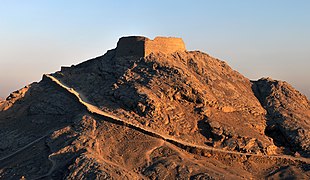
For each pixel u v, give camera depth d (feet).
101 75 331.77
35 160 248.11
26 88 343.46
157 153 242.17
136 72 310.65
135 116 271.28
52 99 316.81
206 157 250.37
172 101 285.84
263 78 359.25
